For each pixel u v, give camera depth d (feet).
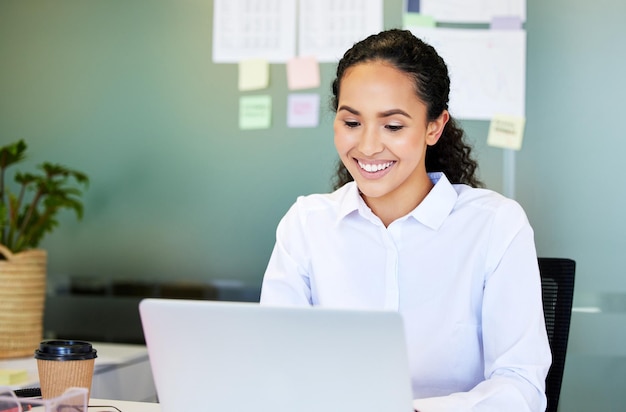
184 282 9.93
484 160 9.21
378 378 3.47
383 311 3.35
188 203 9.95
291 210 5.83
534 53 9.15
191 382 3.78
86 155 10.25
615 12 9.04
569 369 9.01
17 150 8.79
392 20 9.38
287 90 9.67
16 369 7.49
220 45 9.85
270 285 5.68
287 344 3.54
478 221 5.25
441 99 5.10
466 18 9.24
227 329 3.61
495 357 4.92
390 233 5.35
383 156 4.86
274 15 9.71
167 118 10.02
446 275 5.23
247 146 9.79
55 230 10.27
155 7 10.05
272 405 3.66
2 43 10.41
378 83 4.78
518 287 4.97
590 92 9.08
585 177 9.09
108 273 10.14
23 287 8.43
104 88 10.20
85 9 10.25
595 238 9.05
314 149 9.59
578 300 9.05
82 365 4.84
